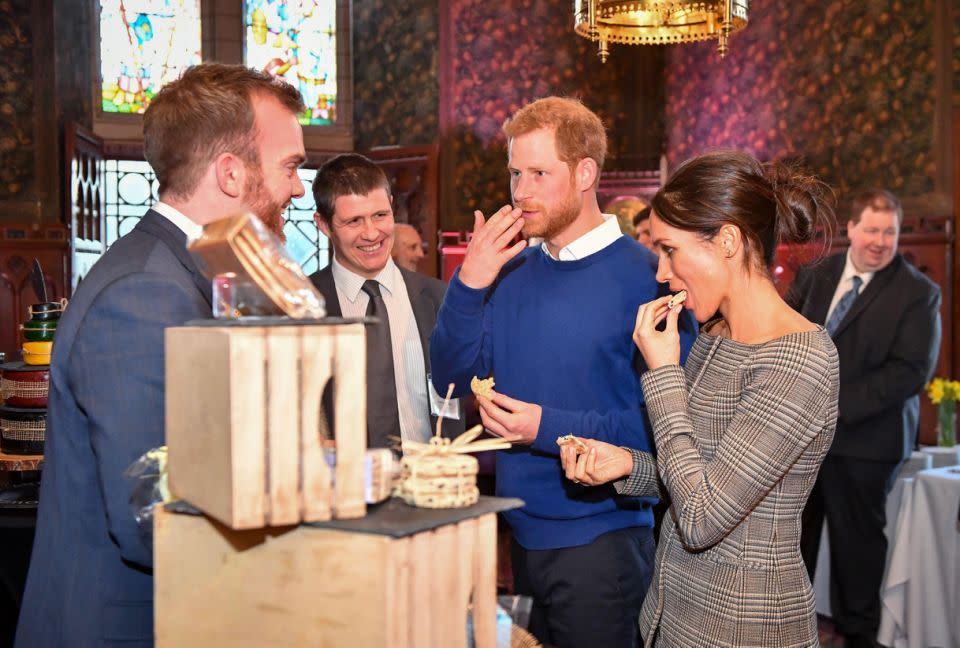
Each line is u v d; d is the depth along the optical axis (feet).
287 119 4.89
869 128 20.59
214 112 4.63
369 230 8.18
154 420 3.99
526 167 6.79
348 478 3.11
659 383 5.16
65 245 24.56
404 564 3.03
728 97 24.94
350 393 3.10
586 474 5.78
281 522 2.98
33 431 7.58
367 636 3.01
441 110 26.99
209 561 3.34
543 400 6.96
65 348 4.39
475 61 26.99
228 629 3.30
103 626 4.28
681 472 4.90
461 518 3.22
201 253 3.40
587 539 6.76
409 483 3.34
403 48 27.68
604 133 7.08
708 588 5.09
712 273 5.18
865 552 12.25
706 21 14.94
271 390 2.95
